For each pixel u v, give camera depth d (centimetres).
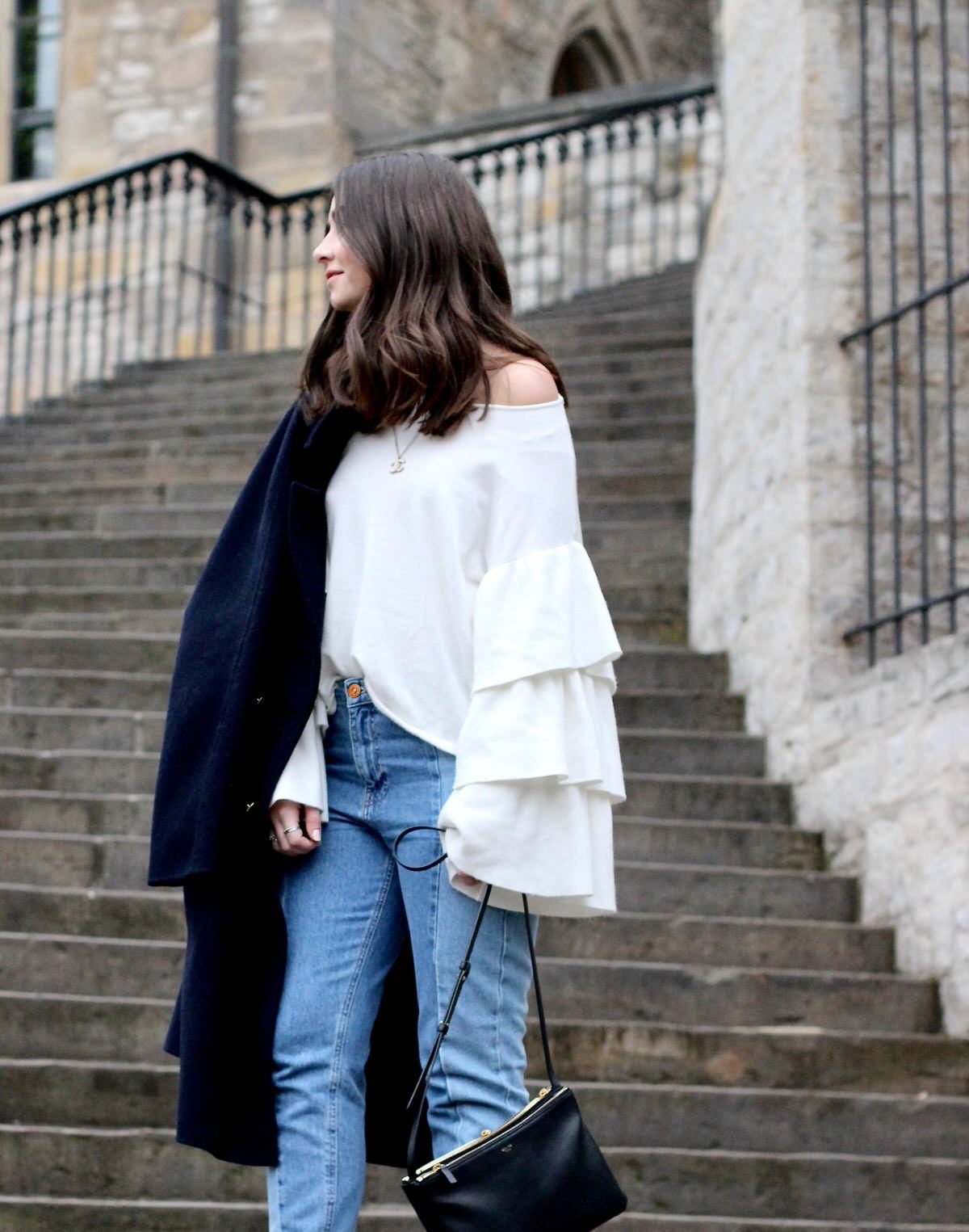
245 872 232
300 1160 225
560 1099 225
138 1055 425
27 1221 365
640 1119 413
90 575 726
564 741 222
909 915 482
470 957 226
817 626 558
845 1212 392
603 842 230
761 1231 375
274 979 231
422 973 229
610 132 1169
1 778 550
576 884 221
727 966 481
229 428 894
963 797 461
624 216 1352
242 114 1367
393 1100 241
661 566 710
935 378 579
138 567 722
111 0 1409
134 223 1371
